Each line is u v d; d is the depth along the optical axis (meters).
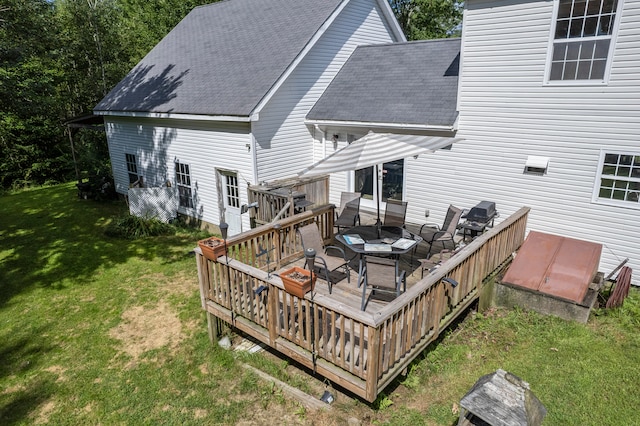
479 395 2.54
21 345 7.20
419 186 10.69
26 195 19.12
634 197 7.80
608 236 8.20
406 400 5.32
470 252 6.36
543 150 8.58
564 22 7.79
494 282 7.51
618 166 7.84
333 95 12.19
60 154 22.38
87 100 25.33
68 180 22.33
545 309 7.09
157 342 7.14
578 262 7.49
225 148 11.60
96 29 24.09
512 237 8.29
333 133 11.95
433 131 9.93
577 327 6.71
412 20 26.77
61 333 7.55
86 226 14.02
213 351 6.76
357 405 5.29
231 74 12.39
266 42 12.93
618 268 7.48
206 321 7.74
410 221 11.07
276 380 5.87
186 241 12.39
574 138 8.16
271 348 6.79
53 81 20.91
